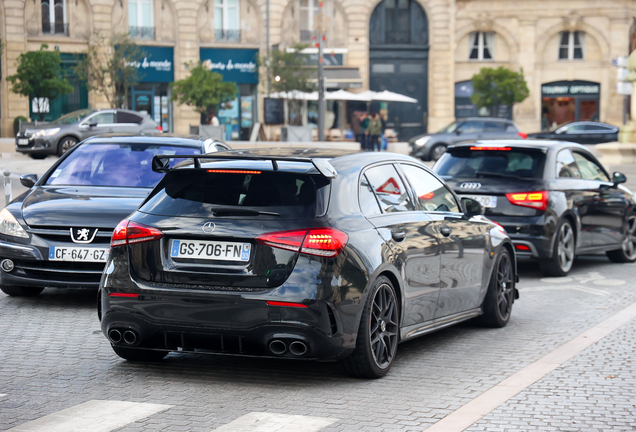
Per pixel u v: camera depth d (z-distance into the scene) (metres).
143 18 50.47
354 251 5.79
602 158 25.73
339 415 5.22
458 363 6.69
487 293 8.04
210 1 51.75
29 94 42.59
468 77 57.94
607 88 58.50
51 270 8.40
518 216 11.12
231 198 5.86
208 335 5.73
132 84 45.09
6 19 46.94
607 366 6.57
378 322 6.11
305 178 5.82
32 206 8.78
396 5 55.88
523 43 57.88
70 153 10.30
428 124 56.56
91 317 8.41
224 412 5.27
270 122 45.47
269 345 5.65
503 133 38.69
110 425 4.98
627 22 58.00
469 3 57.34
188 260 5.78
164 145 10.43
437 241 6.96
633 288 10.65
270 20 52.34
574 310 9.12
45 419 5.08
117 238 5.98
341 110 53.47
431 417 5.19
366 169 6.45
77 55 46.69
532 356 6.94
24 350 7.00
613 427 5.03
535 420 5.15
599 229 12.40
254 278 5.65
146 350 6.52
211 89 40.53
